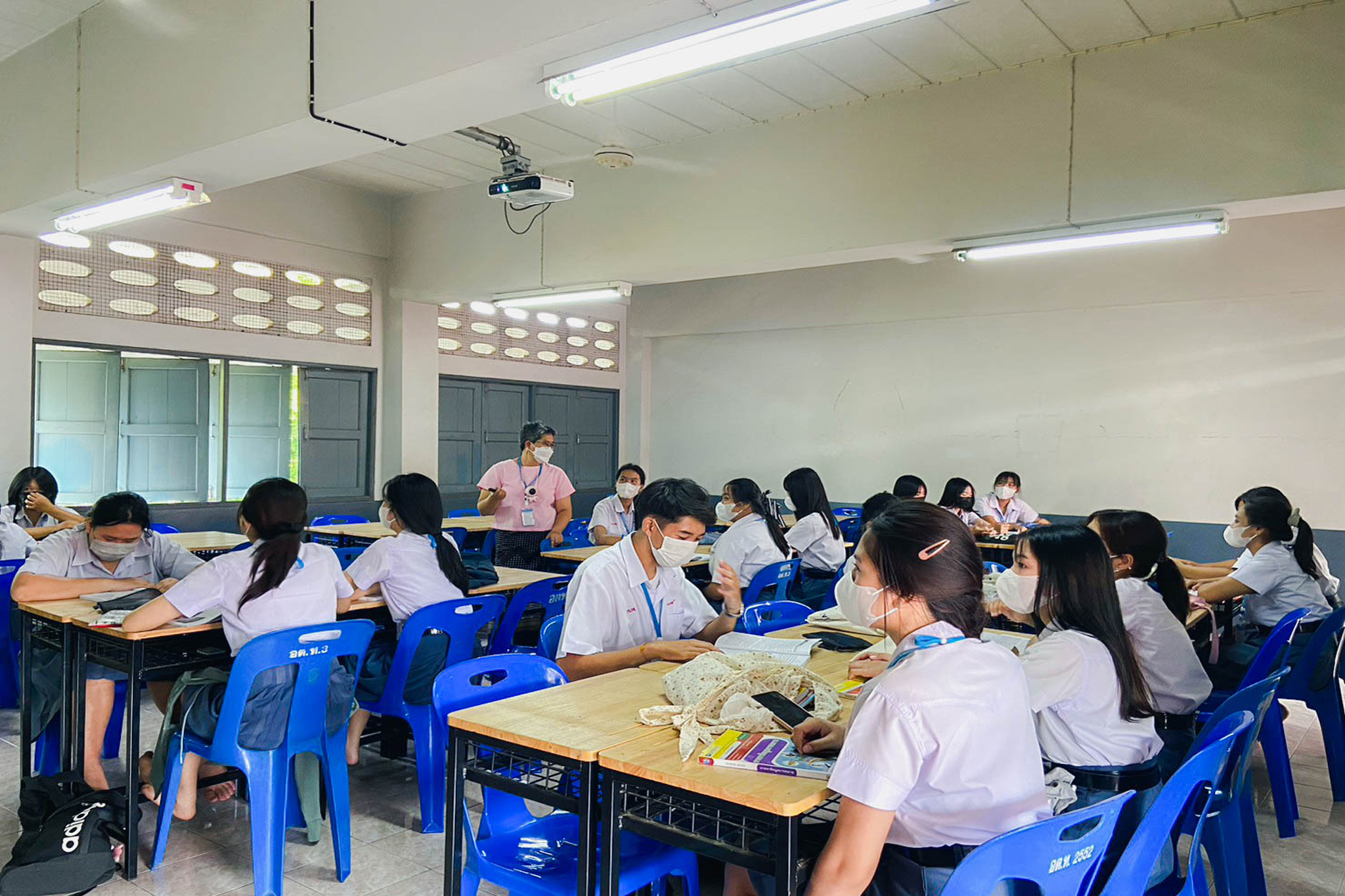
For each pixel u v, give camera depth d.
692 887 2.05
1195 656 2.62
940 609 1.53
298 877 2.70
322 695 2.65
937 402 8.00
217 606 2.77
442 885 2.66
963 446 7.88
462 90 3.15
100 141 4.29
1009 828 1.50
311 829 2.94
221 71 3.72
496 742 1.87
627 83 2.88
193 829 2.99
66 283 5.80
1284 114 3.98
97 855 2.53
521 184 4.79
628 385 9.81
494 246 6.86
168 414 6.41
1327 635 3.37
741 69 4.67
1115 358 7.18
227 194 6.51
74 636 2.93
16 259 5.48
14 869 2.46
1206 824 2.38
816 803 1.53
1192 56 4.19
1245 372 6.66
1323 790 3.61
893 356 8.23
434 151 6.21
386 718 3.61
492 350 8.44
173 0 3.93
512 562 5.82
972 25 4.15
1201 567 4.81
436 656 3.12
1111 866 1.77
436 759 3.03
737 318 9.05
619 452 9.84
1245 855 2.52
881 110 5.06
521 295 6.95
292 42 3.47
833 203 5.22
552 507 5.94
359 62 3.26
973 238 4.82
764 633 3.10
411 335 7.60
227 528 6.62
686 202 5.81
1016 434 7.61
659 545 2.70
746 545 4.52
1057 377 7.42
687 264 5.80
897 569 1.53
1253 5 3.94
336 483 7.36
